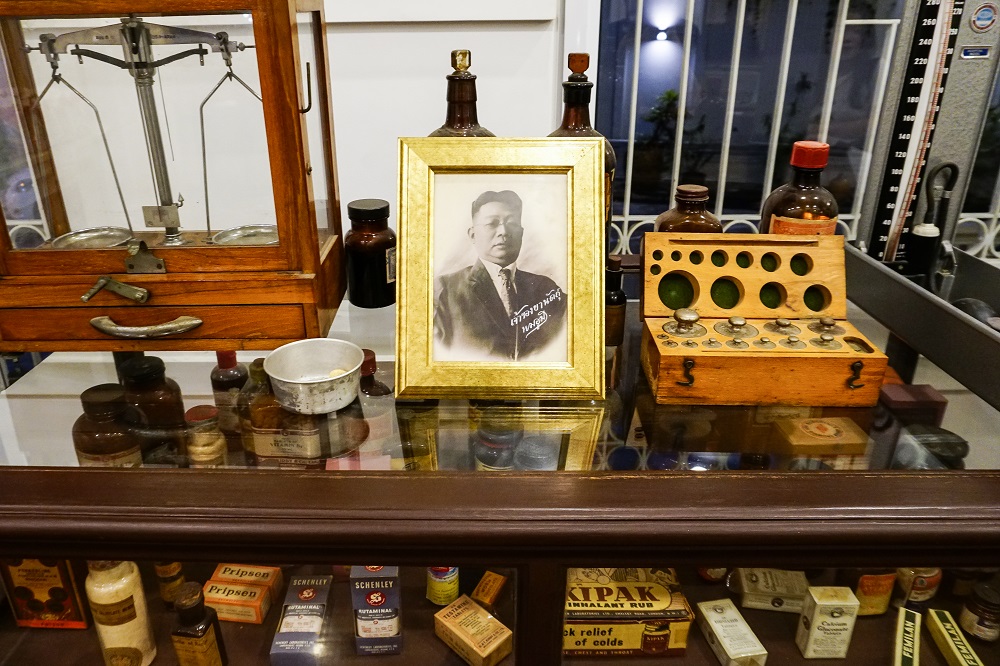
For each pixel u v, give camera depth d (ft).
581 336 2.48
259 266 2.59
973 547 2.07
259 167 2.47
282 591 3.05
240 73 2.36
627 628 2.65
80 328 2.62
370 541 2.04
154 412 2.64
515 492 2.12
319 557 2.12
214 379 2.85
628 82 4.19
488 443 2.44
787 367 2.50
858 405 2.57
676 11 4.04
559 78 3.87
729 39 4.13
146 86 2.43
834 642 2.66
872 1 4.04
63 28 2.37
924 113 3.54
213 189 2.52
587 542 2.04
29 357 2.86
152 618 2.92
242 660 2.78
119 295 2.55
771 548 2.08
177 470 2.22
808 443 2.44
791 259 2.77
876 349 2.55
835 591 2.67
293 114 2.40
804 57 4.16
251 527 2.03
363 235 3.13
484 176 2.50
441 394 2.48
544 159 2.48
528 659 2.36
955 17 3.40
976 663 2.65
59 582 2.79
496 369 2.47
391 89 3.84
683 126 4.33
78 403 2.69
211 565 3.06
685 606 2.69
